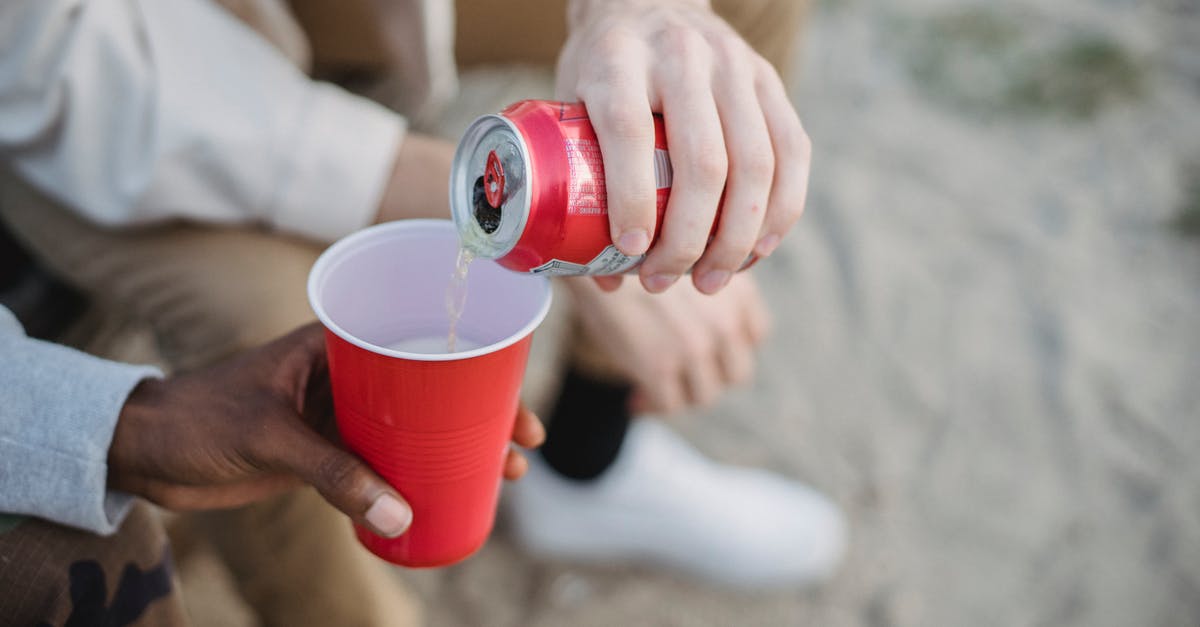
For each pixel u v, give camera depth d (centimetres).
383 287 92
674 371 130
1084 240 263
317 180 113
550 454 181
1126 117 305
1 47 102
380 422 79
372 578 131
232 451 81
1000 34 334
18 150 111
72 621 80
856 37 332
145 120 108
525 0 167
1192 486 206
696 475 187
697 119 80
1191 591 188
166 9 109
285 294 117
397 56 147
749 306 134
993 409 219
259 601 125
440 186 117
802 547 184
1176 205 276
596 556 187
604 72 82
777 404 217
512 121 76
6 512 81
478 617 175
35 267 140
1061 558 192
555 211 76
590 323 129
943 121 300
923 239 260
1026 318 241
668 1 100
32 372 82
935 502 201
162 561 90
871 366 227
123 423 82
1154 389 226
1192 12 350
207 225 118
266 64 115
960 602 184
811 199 268
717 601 184
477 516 90
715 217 84
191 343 118
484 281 91
